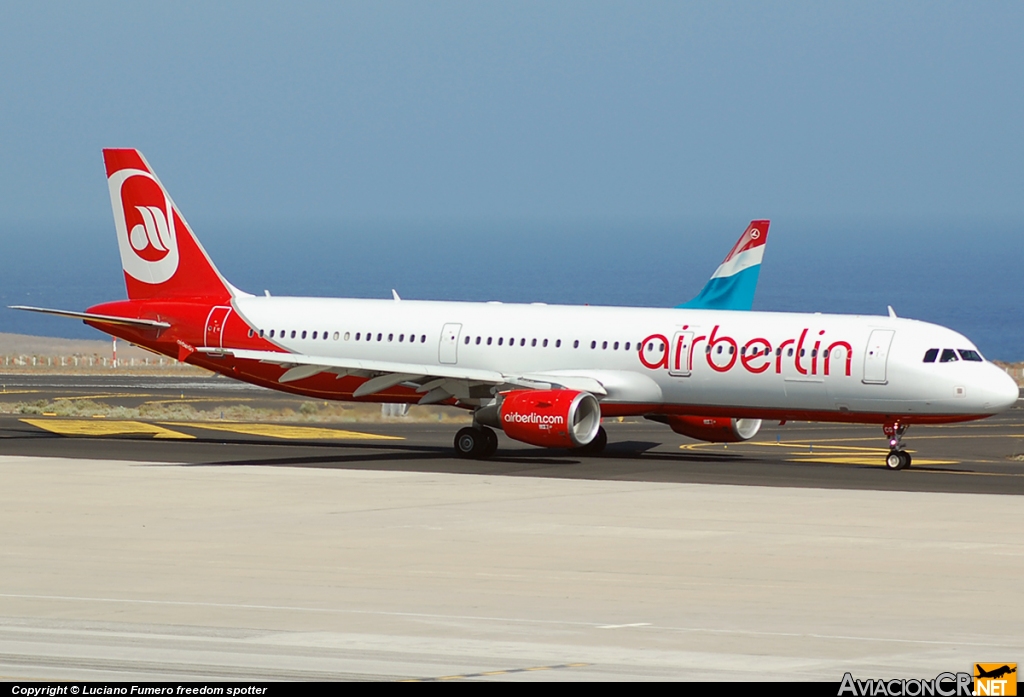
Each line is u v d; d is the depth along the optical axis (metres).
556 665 70.50
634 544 110.12
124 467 159.75
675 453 183.50
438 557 104.62
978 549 107.88
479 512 126.62
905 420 161.88
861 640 77.62
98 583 94.75
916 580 96.06
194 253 195.50
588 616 84.25
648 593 91.56
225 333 191.00
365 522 120.88
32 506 130.00
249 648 74.44
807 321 165.38
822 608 86.94
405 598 89.81
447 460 169.88
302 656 72.31
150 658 71.44
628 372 171.25
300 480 149.00
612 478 152.25
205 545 109.75
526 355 176.38
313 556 105.00
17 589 92.62
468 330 180.25
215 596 90.31
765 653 74.00
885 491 141.75
